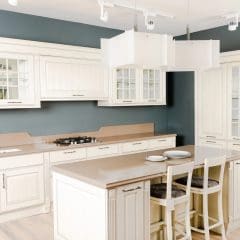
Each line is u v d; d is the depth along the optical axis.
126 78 4.99
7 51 3.76
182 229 3.29
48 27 4.47
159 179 3.21
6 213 3.70
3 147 4.10
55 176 2.88
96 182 2.36
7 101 3.82
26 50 3.91
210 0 3.71
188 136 5.71
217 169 3.41
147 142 5.04
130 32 2.54
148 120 5.82
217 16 4.41
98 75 4.62
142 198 2.54
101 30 5.04
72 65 4.33
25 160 3.76
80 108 4.91
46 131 4.56
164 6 3.93
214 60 2.99
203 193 2.97
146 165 2.90
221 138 4.79
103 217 2.35
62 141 4.43
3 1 3.72
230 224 3.38
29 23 4.29
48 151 3.94
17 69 3.95
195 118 5.18
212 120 4.91
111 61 2.78
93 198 2.45
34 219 3.77
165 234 3.11
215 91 4.83
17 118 4.29
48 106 4.57
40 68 4.05
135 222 2.50
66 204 2.77
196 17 4.46
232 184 3.37
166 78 5.95
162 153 3.51
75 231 2.67
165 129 6.09
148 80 5.28
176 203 2.72
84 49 4.42
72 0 3.70
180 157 3.21
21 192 3.76
